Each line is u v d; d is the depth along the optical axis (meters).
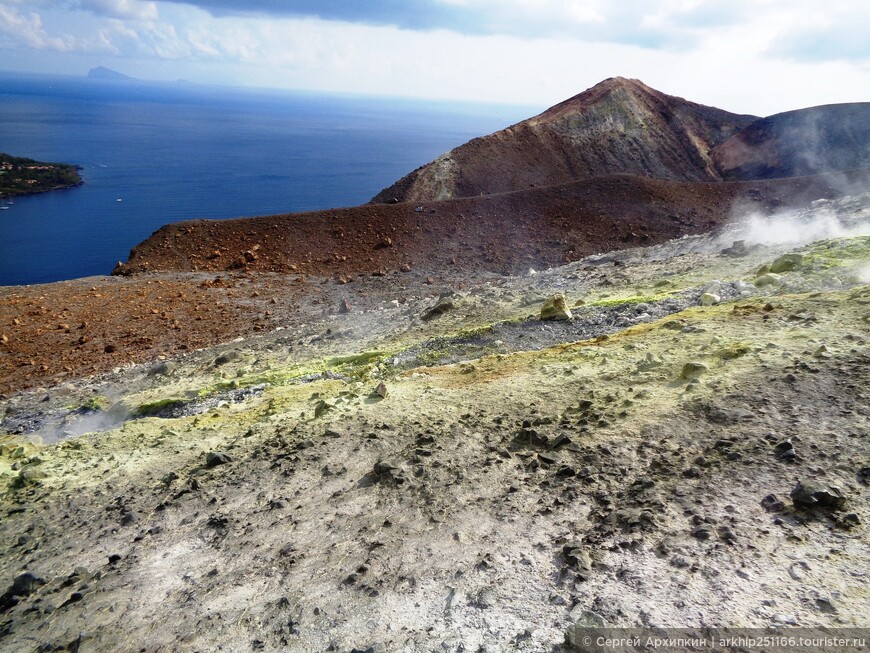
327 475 6.91
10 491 8.52
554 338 12.31
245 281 31.94
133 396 14.60
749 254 16.80
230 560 5.47
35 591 5.59
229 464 7.84
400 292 29.45
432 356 12.54
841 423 5.82
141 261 35.31
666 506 5.03
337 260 36.66
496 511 5.54
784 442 5.57
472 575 4.60
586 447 6.45
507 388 9.05
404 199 71.88
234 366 16.55
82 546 6.32
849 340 7.86
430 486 6.22
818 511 4.58
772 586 3.84
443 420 8.06
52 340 21.88
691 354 8.73
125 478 8.20
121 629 4.67
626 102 99.00
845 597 3.61
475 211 44.72
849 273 11.45
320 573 4.99
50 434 13.06
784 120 97.06
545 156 84.94
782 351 7.89
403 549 5.14
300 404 10.50
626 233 42.16
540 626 3.86
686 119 104.44
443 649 3.80
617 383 8.33
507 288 21.66
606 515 5.08
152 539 6.11
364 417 8.61
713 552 4.30
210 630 4.48
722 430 6.20
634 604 3.87
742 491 5.05
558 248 39.62
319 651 4.02
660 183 50.53
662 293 14.36
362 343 16.36
